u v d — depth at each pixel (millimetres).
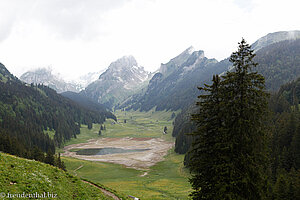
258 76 17422
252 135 16359
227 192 15188
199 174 19359
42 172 18406
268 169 17469
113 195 23109
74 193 17750
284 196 29406
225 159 16031
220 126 17906
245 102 16469
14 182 14055
